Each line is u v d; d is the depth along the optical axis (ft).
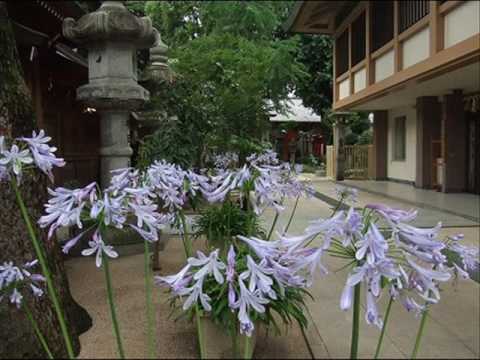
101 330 10.75
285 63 35.83
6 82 10.77
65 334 7.59
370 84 39.47
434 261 7.17
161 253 17.65
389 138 51.52
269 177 9.07
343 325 10.79
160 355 8.99
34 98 23.67
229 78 28.63
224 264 7.59
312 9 45.19
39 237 10.34
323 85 72.74
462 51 23.71
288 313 9.51
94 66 18.98
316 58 71.36
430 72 27.84
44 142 8.07
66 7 24.80
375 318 6.64
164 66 26.21
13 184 7.93
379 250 6.57
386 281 6.86
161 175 9.69
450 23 26.05
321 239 7.92
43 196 10.90
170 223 10.80
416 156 42.68
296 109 82.89
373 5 39.09
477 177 36.78
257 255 7.92
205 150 21.48
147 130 28.53
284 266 7.51
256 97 30.14
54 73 26.78
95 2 35.17
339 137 53.31
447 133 37.81
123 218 7.56
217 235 11.81
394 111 49.96
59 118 27.32
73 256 16.33
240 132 27.91
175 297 11.21
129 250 17.37
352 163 54.44
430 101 40.81
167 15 50.19
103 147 19.17
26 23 25.16
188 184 9.95
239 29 47.83
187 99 21.25
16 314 9.76
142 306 12.15
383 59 37.35
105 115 19.07
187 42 41.32
